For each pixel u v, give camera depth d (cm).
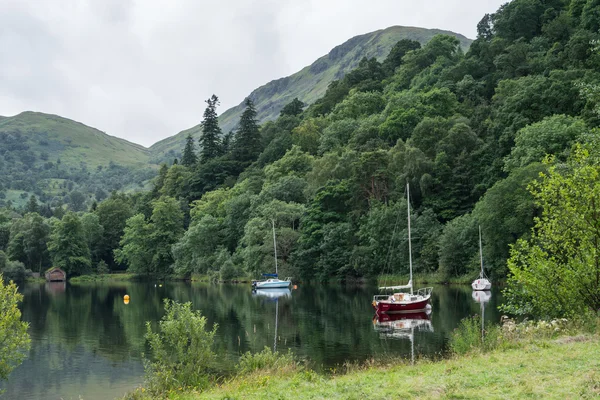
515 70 11469
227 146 18025
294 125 17375
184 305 2017
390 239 7962
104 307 6253
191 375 1883
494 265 6738
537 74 10219
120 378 2903
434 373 1603
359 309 5347
